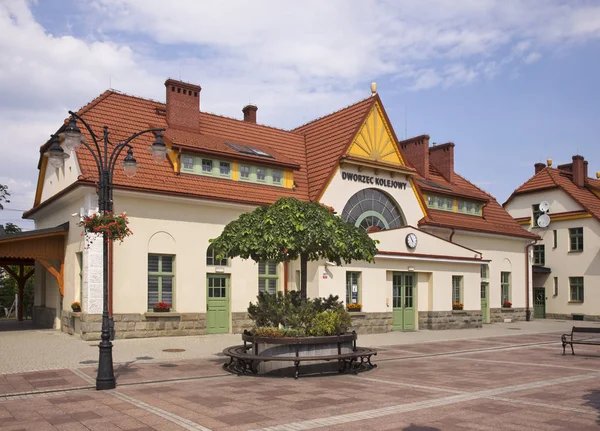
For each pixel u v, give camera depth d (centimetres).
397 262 2520
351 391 1087
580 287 3769
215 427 813
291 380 1220
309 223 1354
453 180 3606
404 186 2911
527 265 3588
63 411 914
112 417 873
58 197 2186
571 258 3819
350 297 2364
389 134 2872
